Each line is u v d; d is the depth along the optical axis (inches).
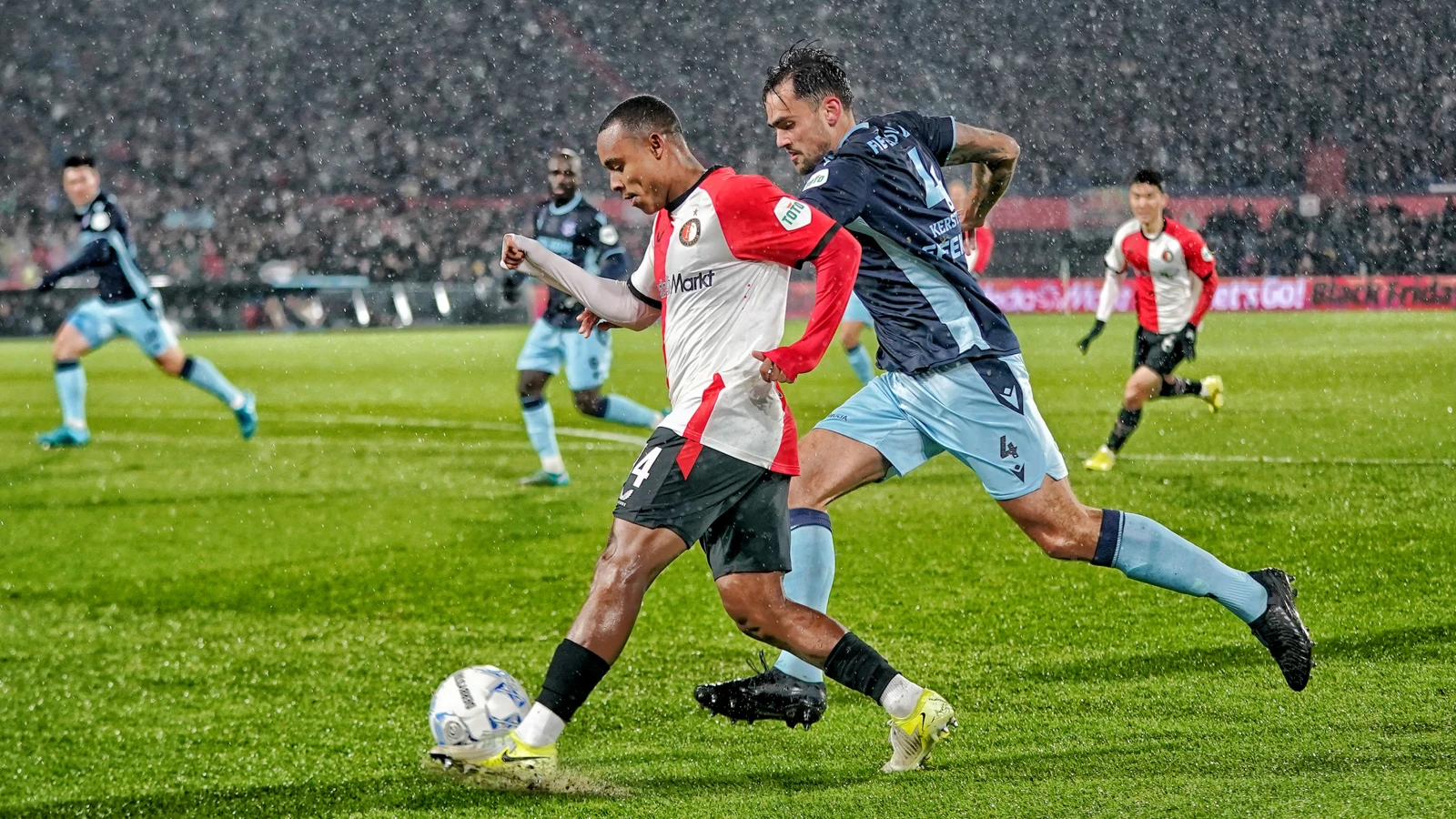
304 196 1385.3
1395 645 193.8
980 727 167.9
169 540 325.1
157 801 160.1
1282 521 291.0
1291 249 1191.6
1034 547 272.5
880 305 169.9
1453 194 1186.6
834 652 147.6
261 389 679.1
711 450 142.5
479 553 298.0
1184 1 1291.8
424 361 812.6
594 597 141.1
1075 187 1304.1
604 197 1385.3
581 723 181.0
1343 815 129.0
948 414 166.4
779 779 153.0
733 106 1397.6
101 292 466.3
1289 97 1286.9
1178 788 140.0
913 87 1346.0
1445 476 336.2
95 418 577.9
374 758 171.6
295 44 1430.9
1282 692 174.4
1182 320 376.2
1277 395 535.2
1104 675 187.5
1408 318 954.7
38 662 224.5
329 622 245.4
